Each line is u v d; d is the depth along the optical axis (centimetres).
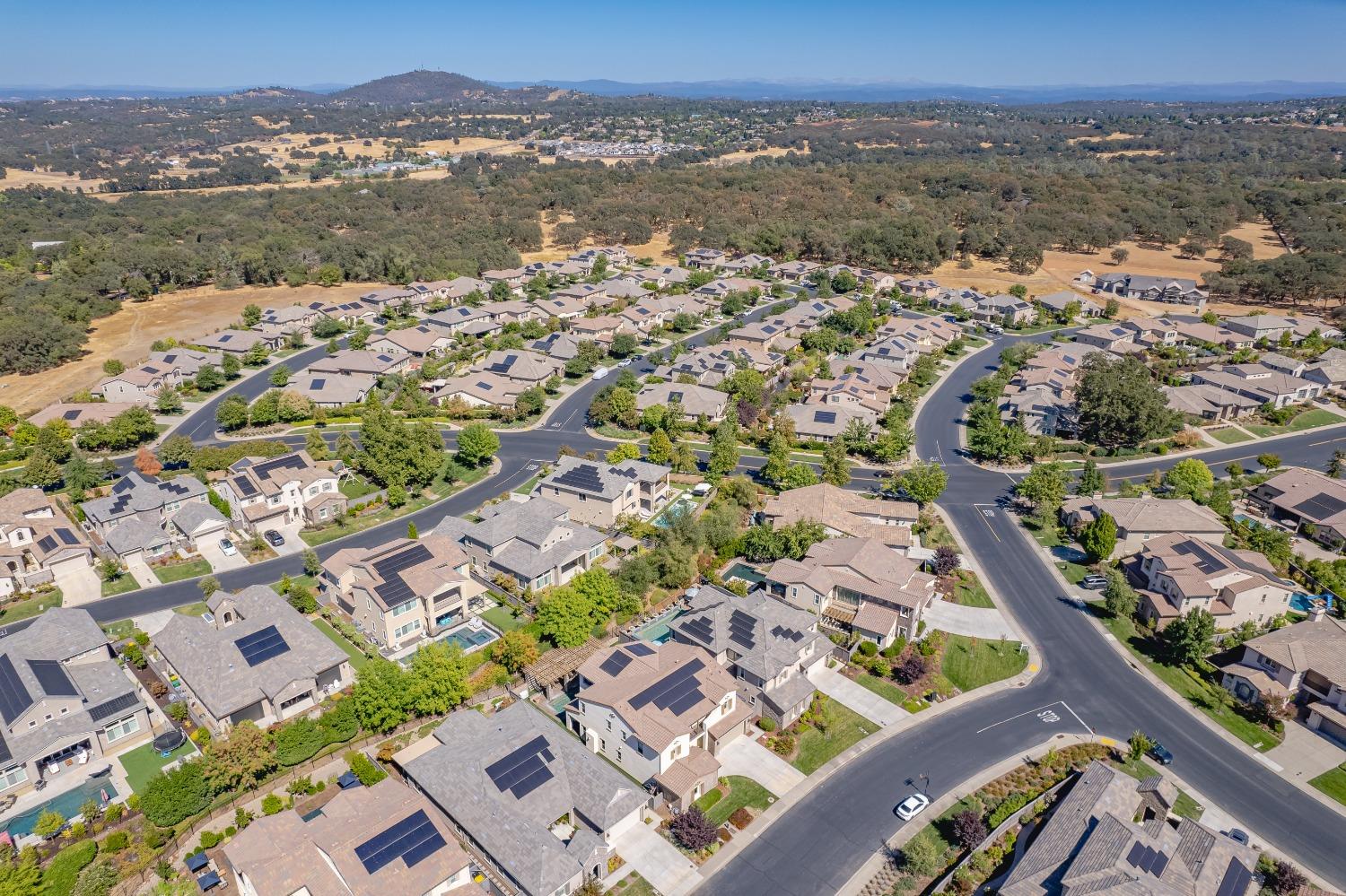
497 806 5238
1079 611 8044
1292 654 6738
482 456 11075
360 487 10650
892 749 6253
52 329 15600
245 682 6431
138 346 16562
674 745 5784
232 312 19012
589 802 5403
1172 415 11925
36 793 5784
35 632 6844
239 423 12450
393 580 7469
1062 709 6706
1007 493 10662
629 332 17675
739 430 12288
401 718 6319
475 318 18062
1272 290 19450
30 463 10288
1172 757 6150
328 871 4772
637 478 9869
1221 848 4997
